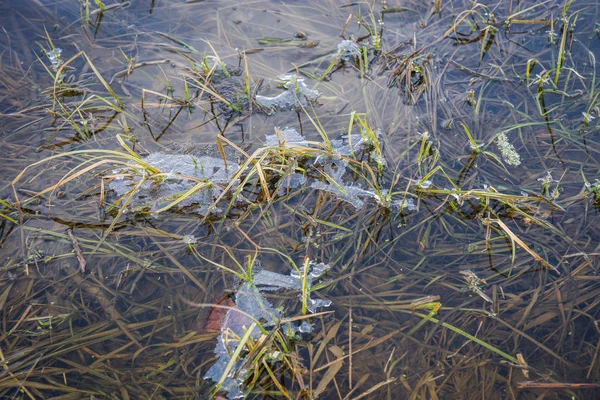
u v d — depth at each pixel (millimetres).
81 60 2922
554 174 2336
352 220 2195
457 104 2676
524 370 1745
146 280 2006
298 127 2598
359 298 1955
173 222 2180
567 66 2814
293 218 2199
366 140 2465
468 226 2170
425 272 2027
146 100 2734
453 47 3004
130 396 1695
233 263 2049
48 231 2139
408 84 2727
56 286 1980
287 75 2869
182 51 3000
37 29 3070
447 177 2301
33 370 1740
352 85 2822
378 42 2959
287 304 1918
